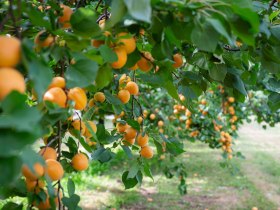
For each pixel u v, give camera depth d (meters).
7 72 0.65
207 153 6.98
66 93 0.89
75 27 0.87
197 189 4.67
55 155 0.98
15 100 0.58
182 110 3.46
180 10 0.82
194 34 0.83
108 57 0.87
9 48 0.65
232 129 4.09
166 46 0.94
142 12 0.69
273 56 1.03
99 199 4.09
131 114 1.56
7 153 0.55
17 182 0.94
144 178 5.01
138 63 1.10
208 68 1.21
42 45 0.83
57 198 1.03
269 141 9.09
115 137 1.33
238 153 4.02
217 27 0.76
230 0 0.89
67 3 1.42
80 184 4.50
